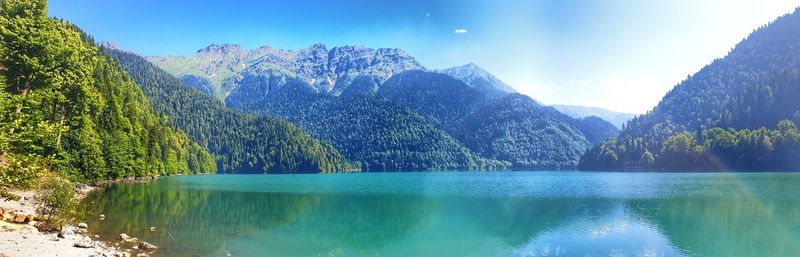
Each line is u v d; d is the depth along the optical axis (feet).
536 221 148.56
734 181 332.80
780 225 136.56
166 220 136.98
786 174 429.79
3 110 70.90
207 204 190.90
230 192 266.57
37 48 196.34
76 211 109.19
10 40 189.78
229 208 179.11
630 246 110.32
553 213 167.22
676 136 625.41
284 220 148.77
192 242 105.81
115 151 304.30
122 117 359.66
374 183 392.47
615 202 202.80
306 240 117.50
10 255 73.41
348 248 109.91
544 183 364.38
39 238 90.48
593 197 228.22
